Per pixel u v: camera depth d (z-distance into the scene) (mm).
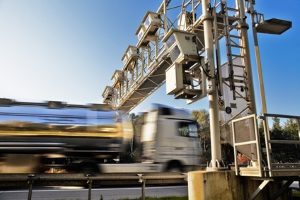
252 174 6160
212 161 7098
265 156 6750
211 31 7820
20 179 5879
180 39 7676
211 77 7477
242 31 8172
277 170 5949
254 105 7746
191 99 8008
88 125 9414
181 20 10227
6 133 8500
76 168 9281
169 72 7984
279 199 7359
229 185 6480
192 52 7617
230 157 7605
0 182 5777
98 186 6520
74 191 7711
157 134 11227
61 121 9125
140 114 12258
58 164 9047
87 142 9367
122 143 9875
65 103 9469
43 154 8844
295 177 6766
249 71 7898
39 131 8820
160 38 13047
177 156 11398
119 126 9906
